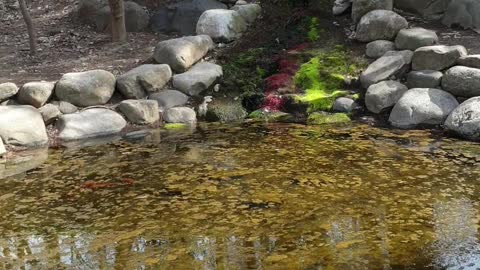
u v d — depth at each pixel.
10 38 7.37
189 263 2.91
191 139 4.89
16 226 3.39
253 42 6.39
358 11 6.22
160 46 6.03
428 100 5.05
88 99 5.35
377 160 4.25
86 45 6.92
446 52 5.27
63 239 3.22
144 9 7.55
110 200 3.71
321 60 5.89
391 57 5.54
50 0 8.62
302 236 3.16
